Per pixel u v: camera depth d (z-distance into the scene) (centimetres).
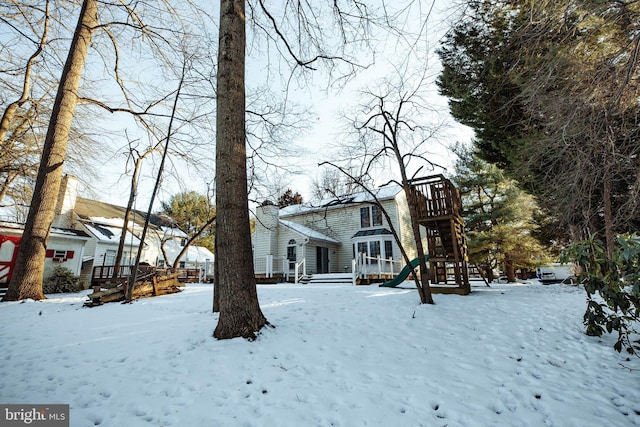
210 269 1933
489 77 784
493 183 1792
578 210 687
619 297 358
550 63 496
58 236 1599
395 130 784
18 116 1244
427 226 959
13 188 1491
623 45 477
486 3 545
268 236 1917
